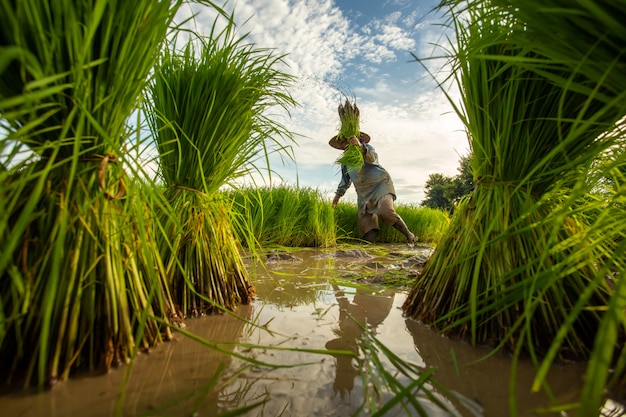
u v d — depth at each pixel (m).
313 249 4.96
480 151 1.36
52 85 0.83
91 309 0.93
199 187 1.61
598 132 1.04
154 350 1.09
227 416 0.74
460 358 1.08
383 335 1.32
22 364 0.83
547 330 1.08
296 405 0.80
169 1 0.98
